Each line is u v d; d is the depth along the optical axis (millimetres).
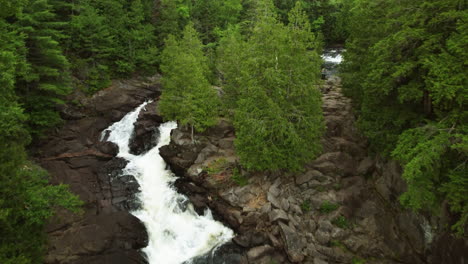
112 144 31359
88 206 22531
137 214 22438
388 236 18281
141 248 19672
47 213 15016
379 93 17891
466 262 14281
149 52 45656
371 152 22641
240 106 21609
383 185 20219
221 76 39750
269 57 19703
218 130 28641
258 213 19625
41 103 28969
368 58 20516
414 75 16078
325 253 17578
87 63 39625
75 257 18062
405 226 18000
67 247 18500
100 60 40594
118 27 42469
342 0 61406
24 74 25484
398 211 18734
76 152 29594
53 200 16047
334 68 46156
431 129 13281
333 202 20109
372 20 20656
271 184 21578
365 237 18406
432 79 13023
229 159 24734
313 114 20578
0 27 17516
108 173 26875
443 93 11828
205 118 26891
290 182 21672
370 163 22156
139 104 39219
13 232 13258
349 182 21469
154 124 33344
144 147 31484
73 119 34188
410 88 14945
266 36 19688
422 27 14617
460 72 11984
